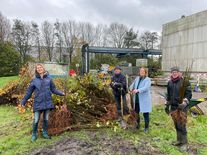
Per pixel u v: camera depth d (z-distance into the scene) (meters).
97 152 3.11
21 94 6.40
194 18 12.12
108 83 4.48
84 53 15.66
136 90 3.85
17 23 34.69
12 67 23.23
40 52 33.50
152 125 4.33
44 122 3.71
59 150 3.16
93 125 4.02
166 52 14.41
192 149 3.36
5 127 4.43
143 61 18.98
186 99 3.34
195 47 12.05
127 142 3.45
